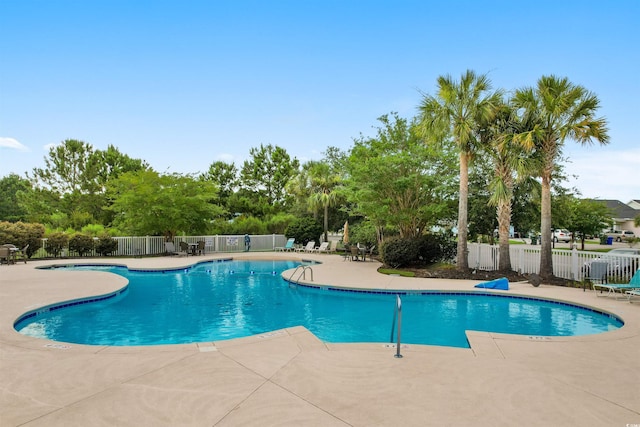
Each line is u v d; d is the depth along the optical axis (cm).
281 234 3269
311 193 3212
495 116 1454
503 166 1484
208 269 1916
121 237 2291
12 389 434
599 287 1191
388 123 2116
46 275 1413
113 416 369
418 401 409
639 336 682
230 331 868
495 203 1526
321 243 2772
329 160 3203
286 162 4588
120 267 1886
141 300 1184
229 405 395
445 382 464
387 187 1761
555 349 604
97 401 403
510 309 1062
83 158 3688
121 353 562
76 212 3108
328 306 1112
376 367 513
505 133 1417
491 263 1603
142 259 2105
